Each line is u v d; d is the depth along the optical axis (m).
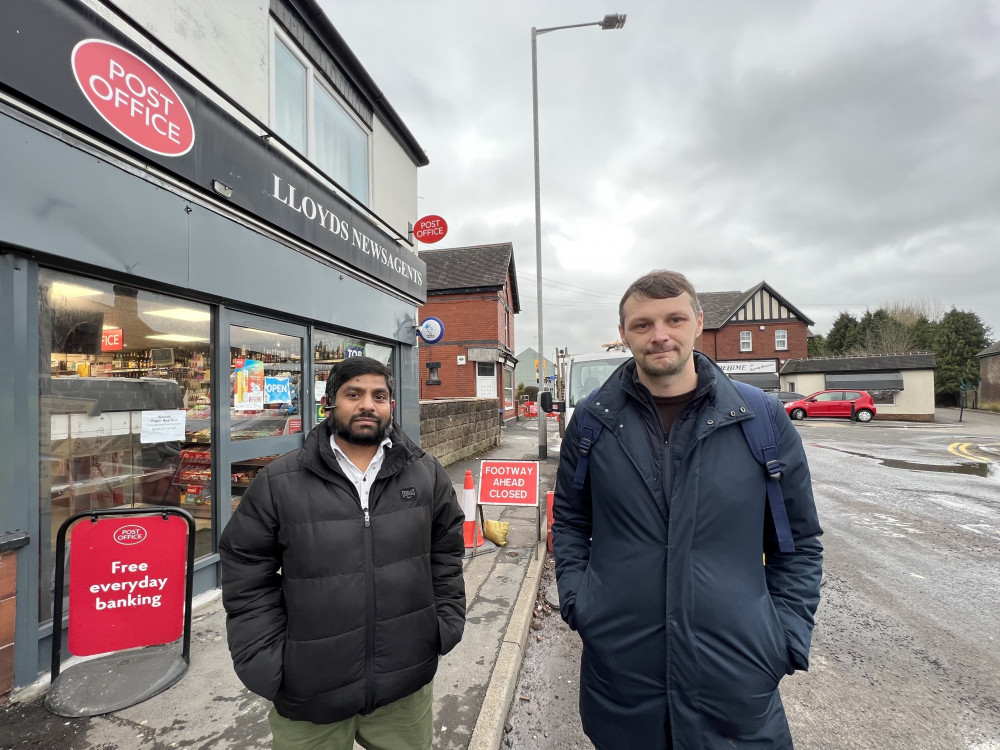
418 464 1.75
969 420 25.00
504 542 5.00
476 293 20.08
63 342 2.72
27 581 2.46
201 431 3.64
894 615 3.67
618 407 1.66
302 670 1.48
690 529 1.49
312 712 1.50
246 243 3.95
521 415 29.02
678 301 1.56
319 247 4.91
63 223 2.59
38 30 2.43
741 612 1.44
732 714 1.42
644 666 1.49
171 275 3.24
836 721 2.50
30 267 2.50
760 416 1.56
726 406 1.55
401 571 1.61
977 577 4.39
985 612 3.72
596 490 1.64
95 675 2.50
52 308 2.66
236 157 3.78
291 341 4.73
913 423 22.69
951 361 39.22
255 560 1.54
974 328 40.25
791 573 1.57
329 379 1.68
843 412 23.59
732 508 1.49
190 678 2.59
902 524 6.05
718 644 1.44
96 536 2.50
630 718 1.52
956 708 2.61
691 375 1.64
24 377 2.46
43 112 2.50
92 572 2.49
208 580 3.58
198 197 3.49
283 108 5.05
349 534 1.55
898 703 2.66
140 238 3.02
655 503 1.54
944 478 9.00
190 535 2.69
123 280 3.01
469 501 4.91
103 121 2.75
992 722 2.50
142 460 3.21
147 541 2.58
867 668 2.99
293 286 4.55
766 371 34.88
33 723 2.23
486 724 2.32
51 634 2.58
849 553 5.02
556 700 2.71
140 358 3.19
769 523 1.59
